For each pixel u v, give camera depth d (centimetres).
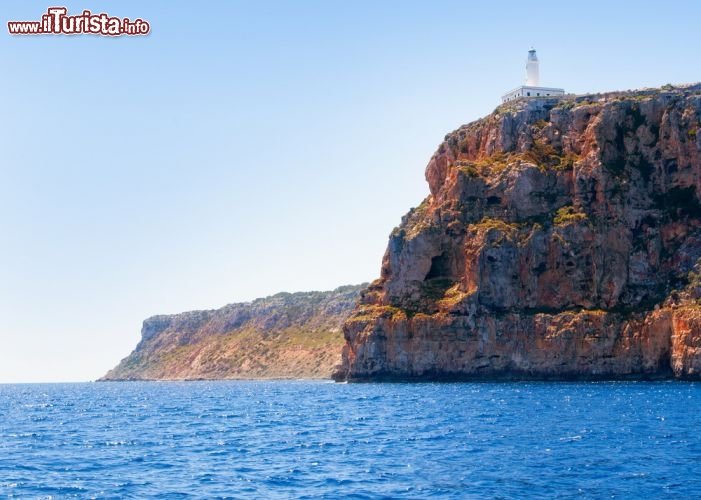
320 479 5359
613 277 18138
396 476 5409
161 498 4806
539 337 17788
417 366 18375
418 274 19138
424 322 18425
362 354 19075
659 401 11562
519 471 5500
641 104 19400
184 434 8825
